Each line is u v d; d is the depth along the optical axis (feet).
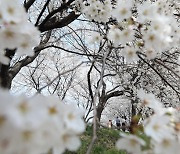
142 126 5.76
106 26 13.01
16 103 3.26
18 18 6.07
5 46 6.40
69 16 19.52
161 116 5.05
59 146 4.42
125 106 62.64
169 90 34.40
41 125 3.62
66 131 4.32
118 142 5.22
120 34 9.80
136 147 5.15
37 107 3.50
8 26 6.07
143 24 9.15
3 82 17.74
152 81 32.40
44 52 45.98
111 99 64.39
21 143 3.41
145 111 33.04
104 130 27.14
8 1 6.01
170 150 4.84
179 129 5.00
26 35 6.45
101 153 23.22
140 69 28.50
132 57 10.23
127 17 9.47
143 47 10.16
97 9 13.00
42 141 3.78
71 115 4.37
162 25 8.26
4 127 3.15
